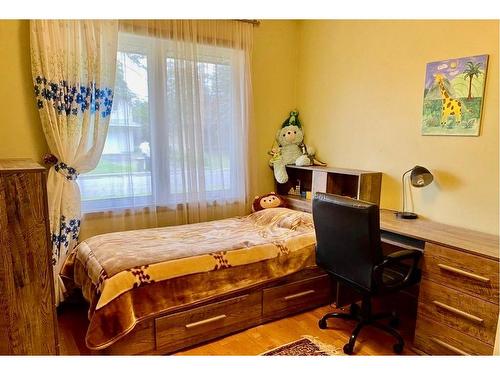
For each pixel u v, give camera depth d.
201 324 2.13
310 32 3.54
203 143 3.18
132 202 2.89
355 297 2.72
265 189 3.74
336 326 2.41
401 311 2.70
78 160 2.57
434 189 2.58
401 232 2.22
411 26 2.65
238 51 3.25
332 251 2.17
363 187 2.87
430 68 2.54
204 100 3.14
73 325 2.37
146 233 2.61
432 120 2.55
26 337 1.42
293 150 3.65
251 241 2.45
